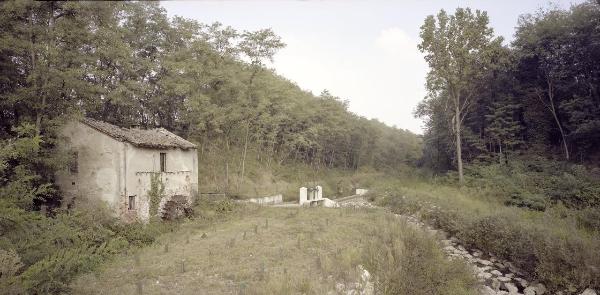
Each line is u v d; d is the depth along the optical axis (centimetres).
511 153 3231
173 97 3133
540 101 3253
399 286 1182
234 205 2434
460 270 1455
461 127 3553
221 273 1195
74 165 2062
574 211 2097
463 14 3203
